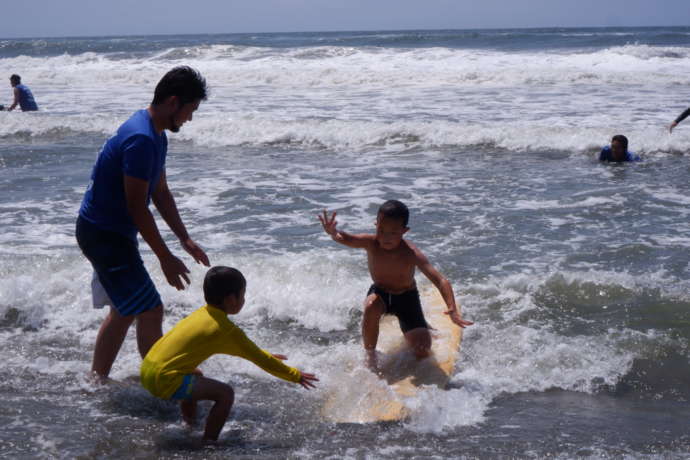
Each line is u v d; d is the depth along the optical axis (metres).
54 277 8.18
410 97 26.73
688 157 16.22
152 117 5.38
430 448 4.88
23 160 16.31
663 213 11.36
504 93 27.34
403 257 6.15
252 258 8.78
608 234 10.23
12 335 7.14
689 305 7.36
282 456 4.76
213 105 24.95
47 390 5.84
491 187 13.41
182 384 4.96
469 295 7.80
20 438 4.98
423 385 5.91
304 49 43.97
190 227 10.88
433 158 16.48
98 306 5.81
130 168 5.23
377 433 5.13
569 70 32.06
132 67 41.06
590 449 4.85
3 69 40.69
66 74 37.38
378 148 17.91
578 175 14.42
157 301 5.67
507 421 5.35
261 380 6.13
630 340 6.66
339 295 7.77
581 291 7.80
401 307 6.38
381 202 12.33
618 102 24.00
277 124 19.64
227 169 15.41
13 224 10.94
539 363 6.32
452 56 40.69
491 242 9.89
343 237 6.13
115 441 4.98
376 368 6.25
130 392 5.79
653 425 5.27
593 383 6.01
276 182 14.03
